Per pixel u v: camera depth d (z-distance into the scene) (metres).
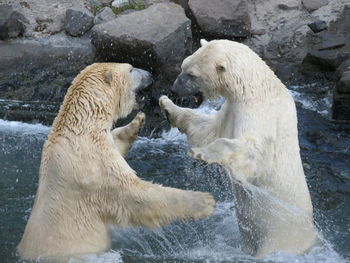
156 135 16.36
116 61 18.75
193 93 10.40
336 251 10.88
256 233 10.52
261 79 9.97
